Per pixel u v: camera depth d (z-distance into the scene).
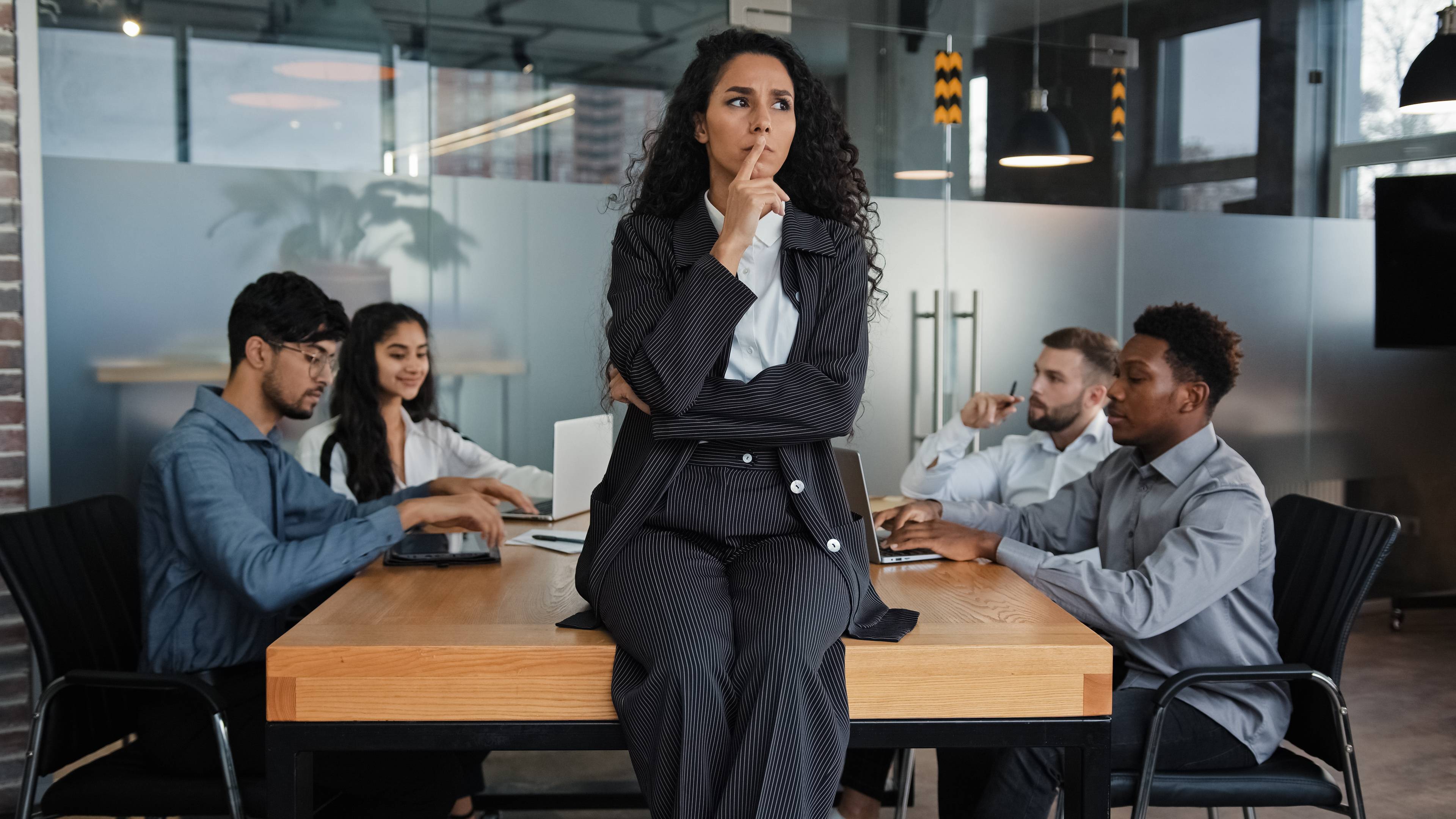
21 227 3.20
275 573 1.96
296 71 3.49
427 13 3.63
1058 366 3.30
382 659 1.57
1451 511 5.21
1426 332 5.05
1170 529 2.22
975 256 4.34
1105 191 4.52
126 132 3.32
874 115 4.17
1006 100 4.35
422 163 3.65
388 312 3.45
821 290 1.65
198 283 3.41
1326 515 2.19
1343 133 4.87
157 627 2.10
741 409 1.54
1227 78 4.68
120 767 1.99
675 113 1.70
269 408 2.24
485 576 2.11
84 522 2.21
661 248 1.64
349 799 2.06
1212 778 1.99
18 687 3.07
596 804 2.97
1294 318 4.88
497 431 3.78
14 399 3.19
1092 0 4.44
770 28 4.02
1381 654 4.58
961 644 1.59
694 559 1.57
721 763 1.40
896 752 2.73
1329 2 4.80
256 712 1.99
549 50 3.78
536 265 3.80
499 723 1.58
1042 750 2.08
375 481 3.38
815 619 1.49
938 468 3.18
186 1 3.36
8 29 3.16
